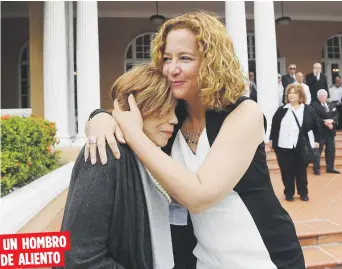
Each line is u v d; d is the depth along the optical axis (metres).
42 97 8.29
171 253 1.06
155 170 0.92
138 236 0.93
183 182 0.89
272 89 7.68
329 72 13.29
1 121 3.79
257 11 7.76
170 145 1.21
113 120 0.99
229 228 1.07
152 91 1.02
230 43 1.05
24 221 3.02
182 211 1.22
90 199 0.85
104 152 0.90
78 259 0.83
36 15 8.24
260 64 7.75
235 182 0.96
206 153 1.08
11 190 3.85
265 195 1.10
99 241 0.85
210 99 1.02
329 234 3.44
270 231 1.08
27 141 3.98
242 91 1.07
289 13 12.49
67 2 7.46
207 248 1.11
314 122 4.54
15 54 11.97
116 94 1.09
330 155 6.77
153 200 1.01
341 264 3.04
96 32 6.98
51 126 5.27
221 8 11.21
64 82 7.03
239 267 1.06
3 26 11.88
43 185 3.77
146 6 11.09
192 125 1.19
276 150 4.72
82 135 6.93
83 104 6.88
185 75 1.03
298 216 4.04
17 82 12.02
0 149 3.70
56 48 6.97
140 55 12.13
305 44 12.96
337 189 5.43
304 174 4.72
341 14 12.81
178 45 1.02
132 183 0.94
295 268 1.10
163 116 1.05
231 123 1.02
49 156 5.19
